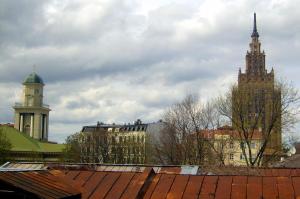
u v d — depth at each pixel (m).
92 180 20.56
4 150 96.44
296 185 19.11
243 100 64.88
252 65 166.38
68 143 113.50
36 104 161.62
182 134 74.19
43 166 25.56
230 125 68.50
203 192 19.16
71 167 24.91
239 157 88.75
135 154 110.69
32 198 14.21
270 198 18.30
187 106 75.94
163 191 19.52
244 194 18.70
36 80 161.25
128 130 158.25
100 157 109.19
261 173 24.67
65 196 15.21
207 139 71.06
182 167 25.34
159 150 79.31
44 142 144.38
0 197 14.23
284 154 65.00
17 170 16.12
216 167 25.30
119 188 19.80
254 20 175.00
